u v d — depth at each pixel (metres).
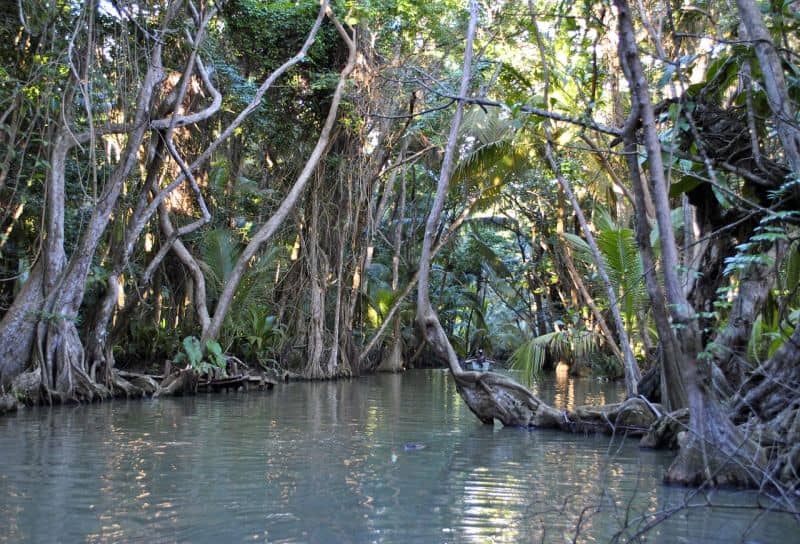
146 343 18.91
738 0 7.10
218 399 15.09
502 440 9.66
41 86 13.11
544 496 6.33
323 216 23.47
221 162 20.91
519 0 16.02
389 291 27.28
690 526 5.41
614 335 22.89
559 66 13.98
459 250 36.44
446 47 22.41
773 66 6.94
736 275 9.75
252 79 21.41
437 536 5.09
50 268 13.12
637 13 13.83
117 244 16.52
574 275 20.56
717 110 8.53
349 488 6.54
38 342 12.83
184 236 19.48
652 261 7.36
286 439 9.42
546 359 30.97
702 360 6.96
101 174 16.31
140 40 14.76
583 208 25.66
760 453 6.67
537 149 15.12
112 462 7.61
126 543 4.82
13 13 13.05
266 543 4.88
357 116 21.98
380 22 22.14
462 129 16.19
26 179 14.83
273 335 21.72
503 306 47.22
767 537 5.14
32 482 6.59
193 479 6.82
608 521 5.53
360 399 15.60
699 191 9.53
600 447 9.14
